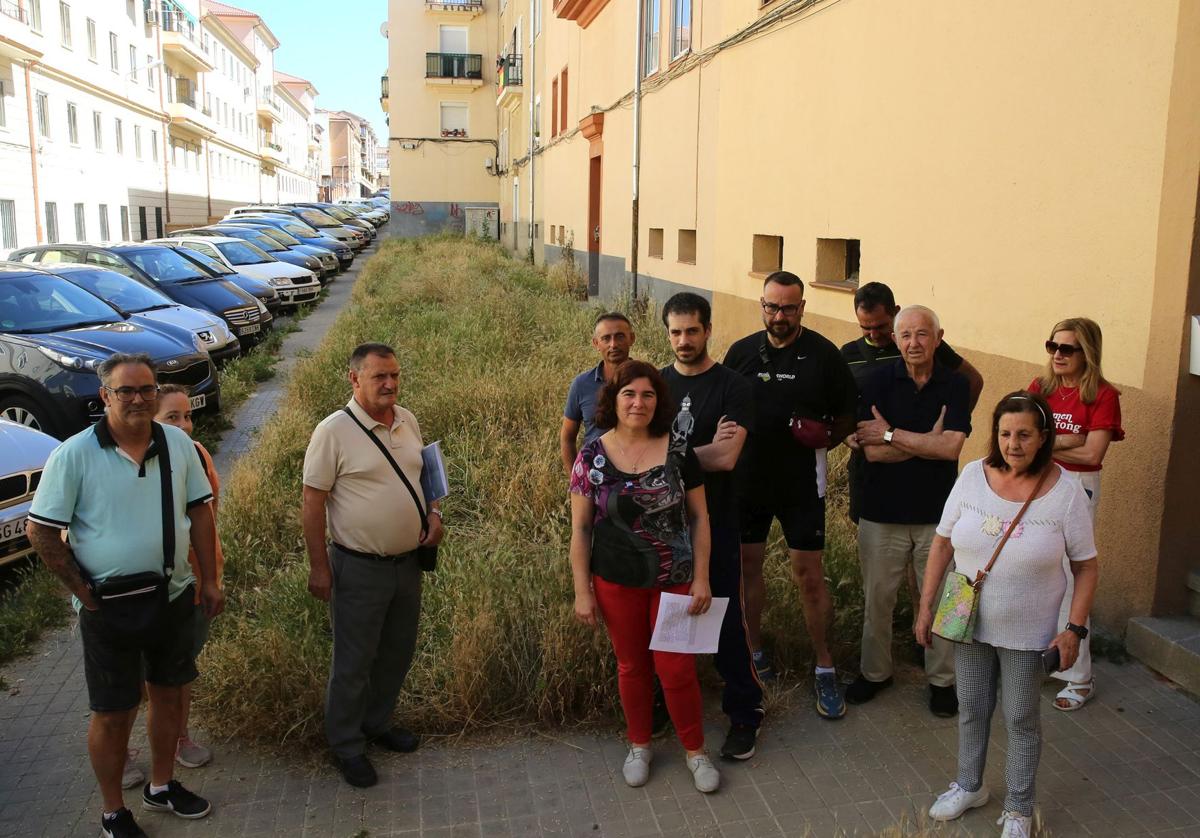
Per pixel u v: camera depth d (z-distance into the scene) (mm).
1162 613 4812
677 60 13305
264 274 18906
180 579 3664
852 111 7961
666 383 3781
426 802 3887
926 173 6777
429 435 8562
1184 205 4465
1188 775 3922
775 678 4730
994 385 5980
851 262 8852
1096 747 4125
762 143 10148
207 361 9945
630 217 16484
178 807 3760
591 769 4105
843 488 6891
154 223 40438
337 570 3961
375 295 19000
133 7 37938
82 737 4391
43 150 29062
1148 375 4715
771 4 9750
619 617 3836
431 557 4160
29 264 11227
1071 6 5207
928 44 6707
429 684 4539
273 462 7633
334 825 3738
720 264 11641
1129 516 4875
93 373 8461
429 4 44094
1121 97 4855
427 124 45469
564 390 8977
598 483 3736
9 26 25906
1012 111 5754
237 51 57844
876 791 3910
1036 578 3422
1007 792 3605
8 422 6453
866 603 4551
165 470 3568
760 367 4387
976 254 6156
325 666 4504
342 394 10000
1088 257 5121
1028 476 3469
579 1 19297
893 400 4391
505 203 41938
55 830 3715
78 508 3467
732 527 4035
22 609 5566
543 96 28781
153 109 39844
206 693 4441
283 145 79312
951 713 4438
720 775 4016
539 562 5379
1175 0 4484
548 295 17906
